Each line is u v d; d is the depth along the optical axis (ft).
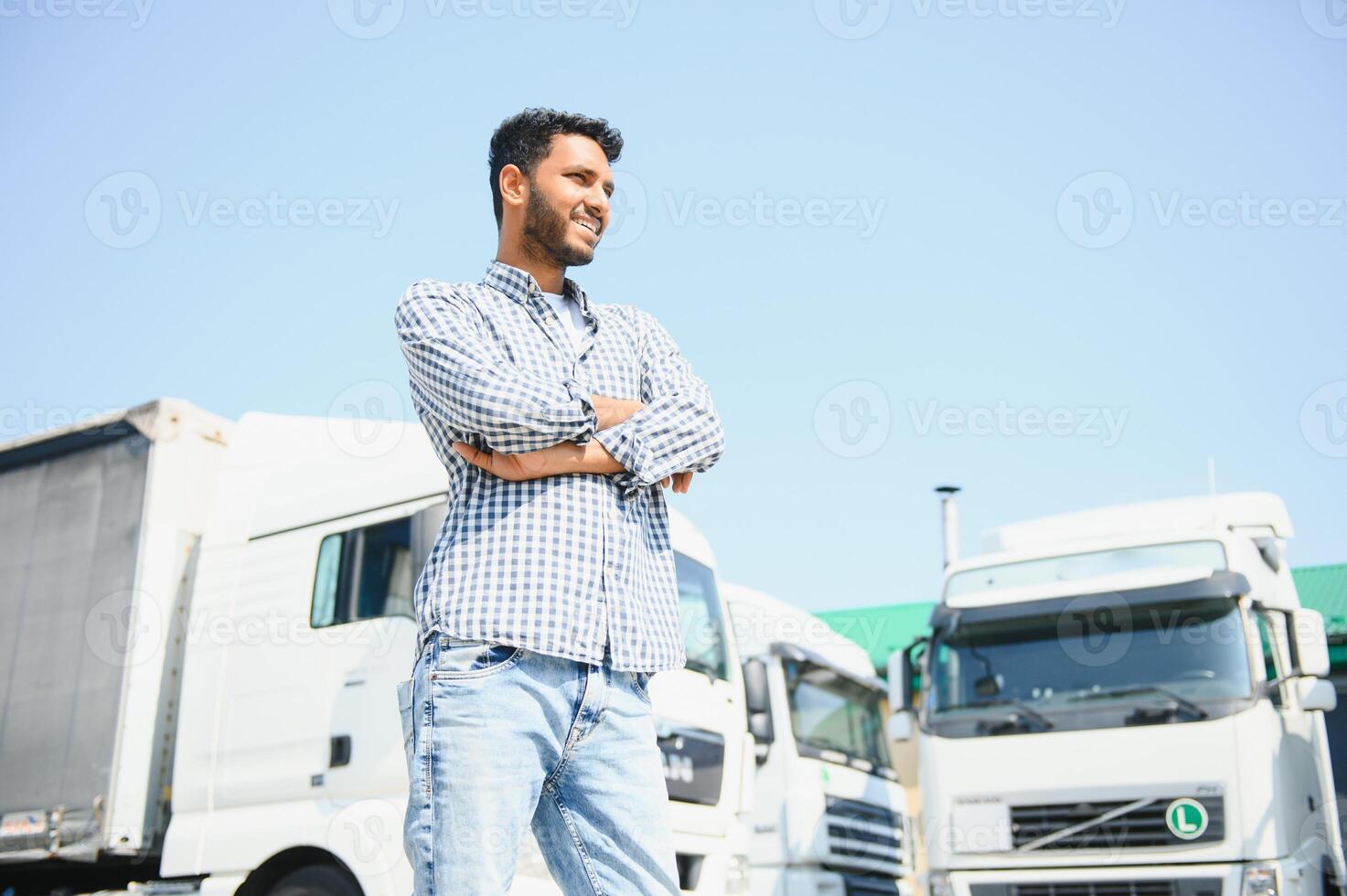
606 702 6.66
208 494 22.41
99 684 20.92
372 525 19.11
